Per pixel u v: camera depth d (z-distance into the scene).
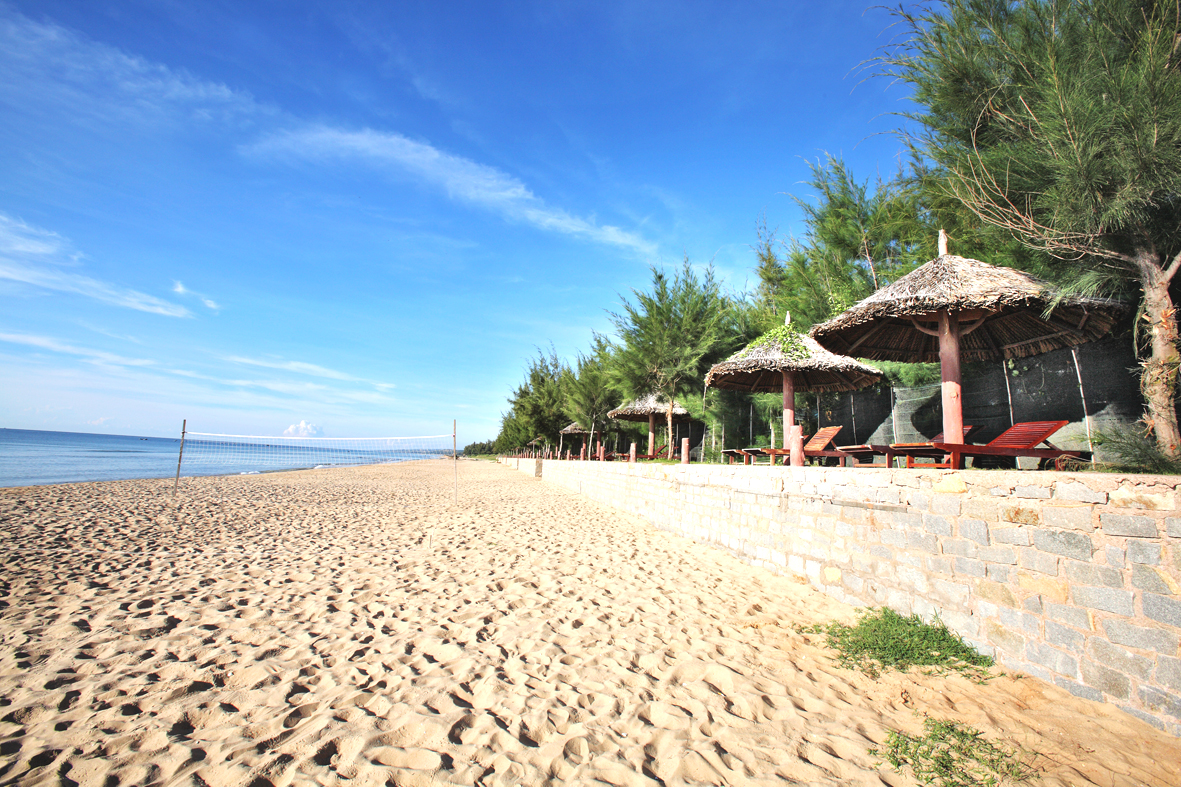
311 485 20.34
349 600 5.43
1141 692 3.06
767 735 3.05
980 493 4.12
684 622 4.98
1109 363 6.33
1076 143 4.50
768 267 15.23
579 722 3.15
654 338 15.38
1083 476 3.44
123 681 3.51
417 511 12.95
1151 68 4.08
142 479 19.94
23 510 10.44
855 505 5.42
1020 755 2.85
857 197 10.81
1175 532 2.98
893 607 4.87
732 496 7.71
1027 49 5.25
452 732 2.95
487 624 4.79
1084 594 3.38
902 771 2.73
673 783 2.58
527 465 33.78
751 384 10.34
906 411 9.38
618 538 9.25
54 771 2.51
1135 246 4.97
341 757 2.68
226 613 4.96
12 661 3.78
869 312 5.93
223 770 2.53
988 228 6.54
